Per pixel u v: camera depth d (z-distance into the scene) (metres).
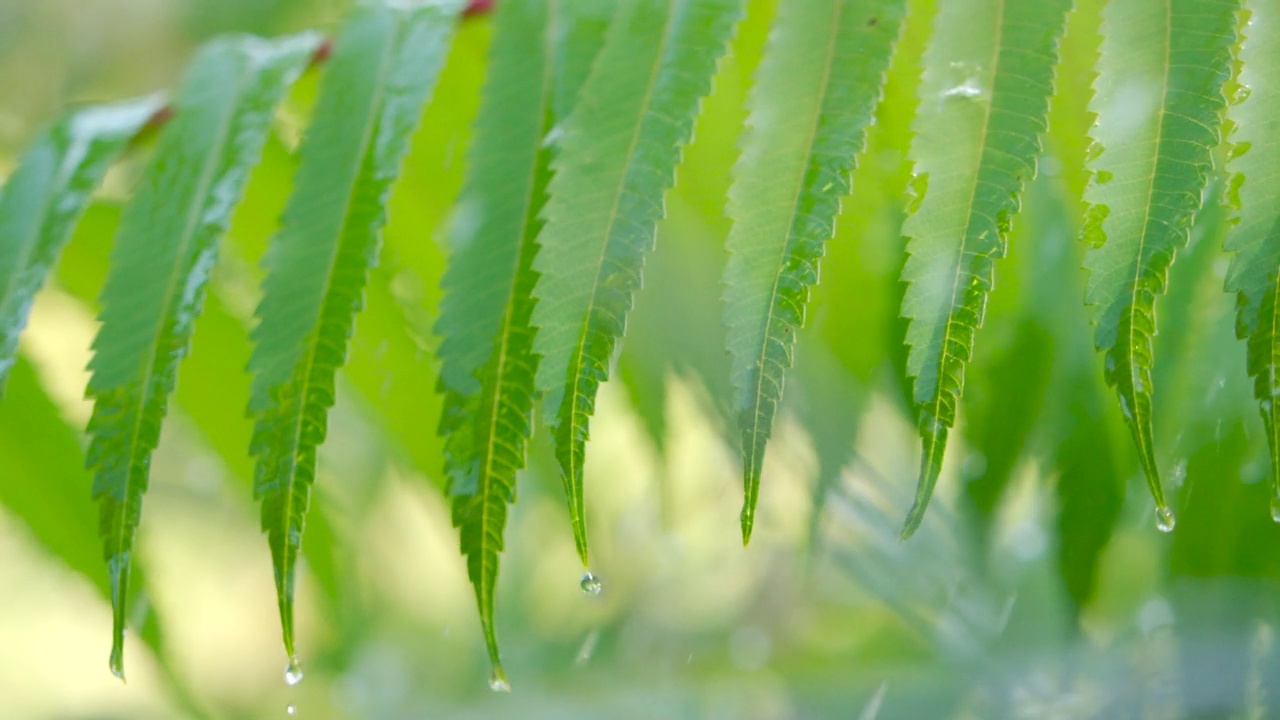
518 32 0.71
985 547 0.77
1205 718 0.74
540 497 0.87
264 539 1.02
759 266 0.68
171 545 0.98
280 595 0.68
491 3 0.76
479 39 0.77
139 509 0.68
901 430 0.80
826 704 0.80
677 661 0.87
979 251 0.68
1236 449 0.75
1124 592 0.77
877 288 0.76
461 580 1.04
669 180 0.69
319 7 1.00
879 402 0.78
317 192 0.70
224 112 0.72
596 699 0.86
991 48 0.69
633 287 0.68
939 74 0.69
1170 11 0.68
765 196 0.68
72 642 1.06
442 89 0.77
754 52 0.76
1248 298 0.67
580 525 0.67
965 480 0.77
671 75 0.69
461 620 1.00
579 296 0.68
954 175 0.68
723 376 0.77
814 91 0.69
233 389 0.78
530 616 0.98
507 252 0.69
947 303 0.68
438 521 0.81
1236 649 0.74
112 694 1.04
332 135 0.71
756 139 0.69
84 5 1.01
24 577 1.04
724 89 0.76
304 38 0.75
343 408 0.84
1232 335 0.74
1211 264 0.74
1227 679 0.74
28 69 1.02
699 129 0.76
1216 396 0.75
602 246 0.68
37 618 1.05
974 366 0.76
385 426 0.78
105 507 0.69
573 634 0.94
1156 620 0.76
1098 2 0.73
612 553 0.95
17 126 1.02
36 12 1.01
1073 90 0.74
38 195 0.74
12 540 1.02
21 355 0.77
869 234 0.76
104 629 1.08
